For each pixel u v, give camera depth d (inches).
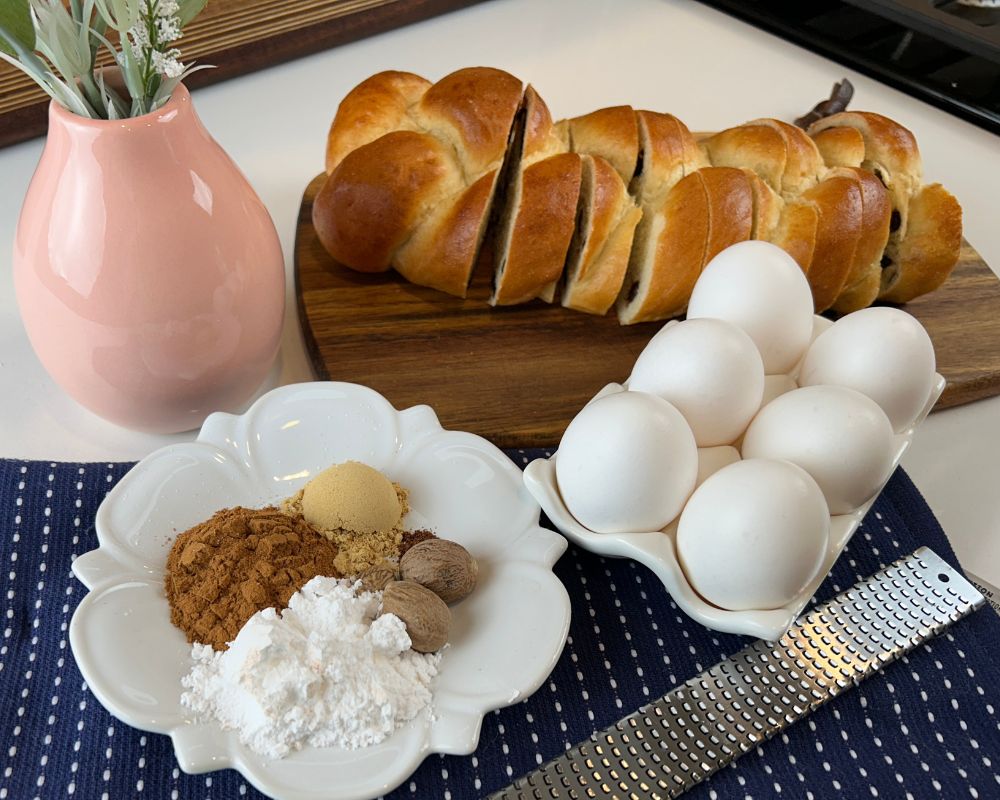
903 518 13.1
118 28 9.7
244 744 9.7
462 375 14.9
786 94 22.2
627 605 12.0
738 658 11.1
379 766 9.6
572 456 11.1
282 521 11.8
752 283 12.5
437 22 23.4
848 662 11.1
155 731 9.7
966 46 20.4
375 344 15.2
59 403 14.2
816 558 10.4
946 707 11.0
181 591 11.0
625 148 15.8
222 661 10.3
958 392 15.3
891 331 12.1
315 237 17.1
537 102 15.8
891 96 22.4
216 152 11.7
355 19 21.9
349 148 16.3
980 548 13.6
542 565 11.5
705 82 22.3
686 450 10.9
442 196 15.5
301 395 13.1
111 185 10.6
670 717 10.5
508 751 10.4
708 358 11.5
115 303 11.2
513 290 15.6
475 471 12.7
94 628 10.3
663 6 24.9
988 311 16.7
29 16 9.6
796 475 10.5
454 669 10.6
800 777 10.3
